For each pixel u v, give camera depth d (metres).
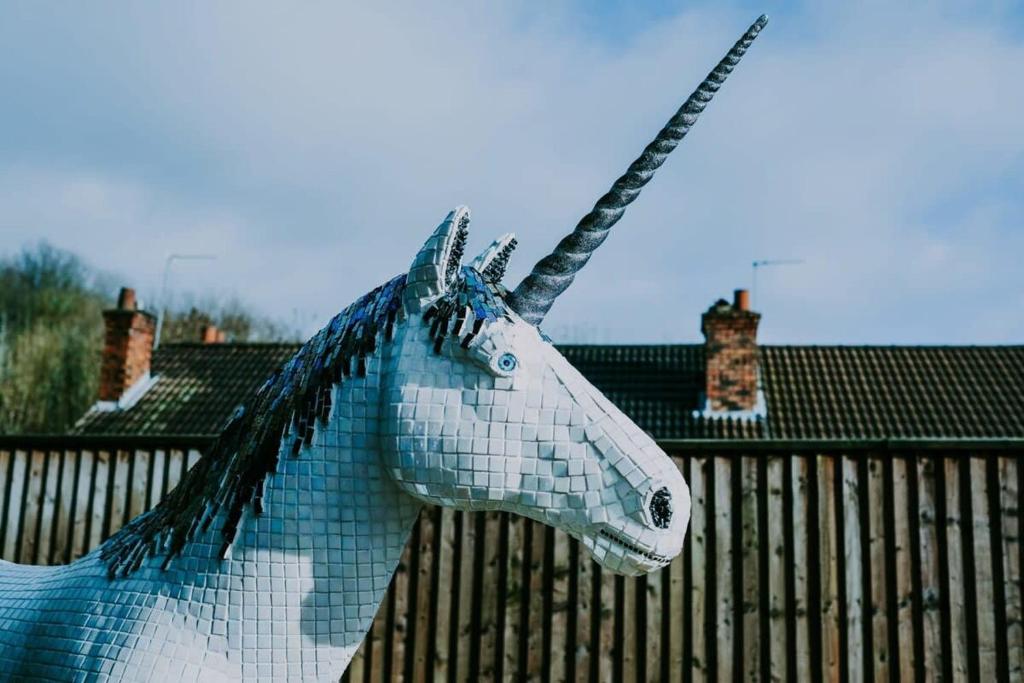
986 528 5.81
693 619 5.97
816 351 15.41
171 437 6.27
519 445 2.06
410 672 6.07
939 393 14.24
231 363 17.02
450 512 6.25
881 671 5.77
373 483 2.12
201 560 2.11
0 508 6.33
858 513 5.96
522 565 6.14
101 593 2.21
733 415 14.04
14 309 38.97
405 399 2.06
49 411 28.77
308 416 2.13
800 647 5.86
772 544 5.99
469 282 2.14
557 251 2.15
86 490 6.31
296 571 2.08
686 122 2.13
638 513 2.04
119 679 2.05
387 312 2.14
